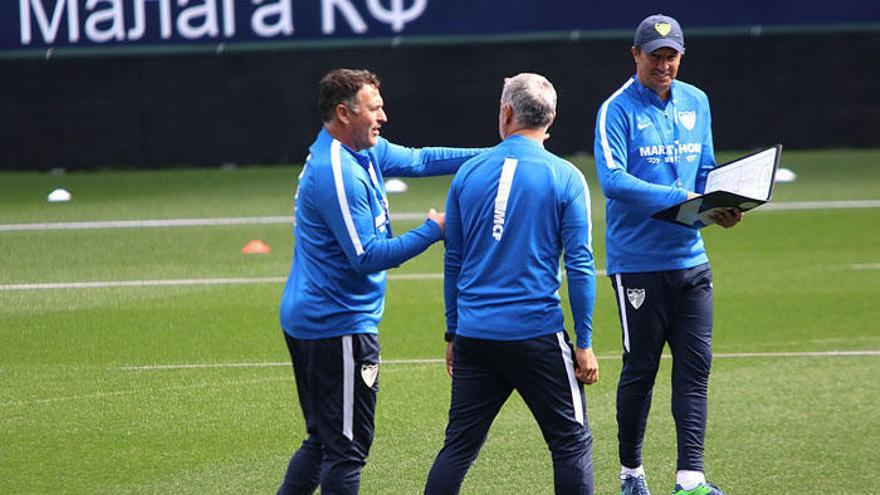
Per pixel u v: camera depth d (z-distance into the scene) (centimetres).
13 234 5197
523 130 1864
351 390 1878
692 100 2200
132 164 7175
